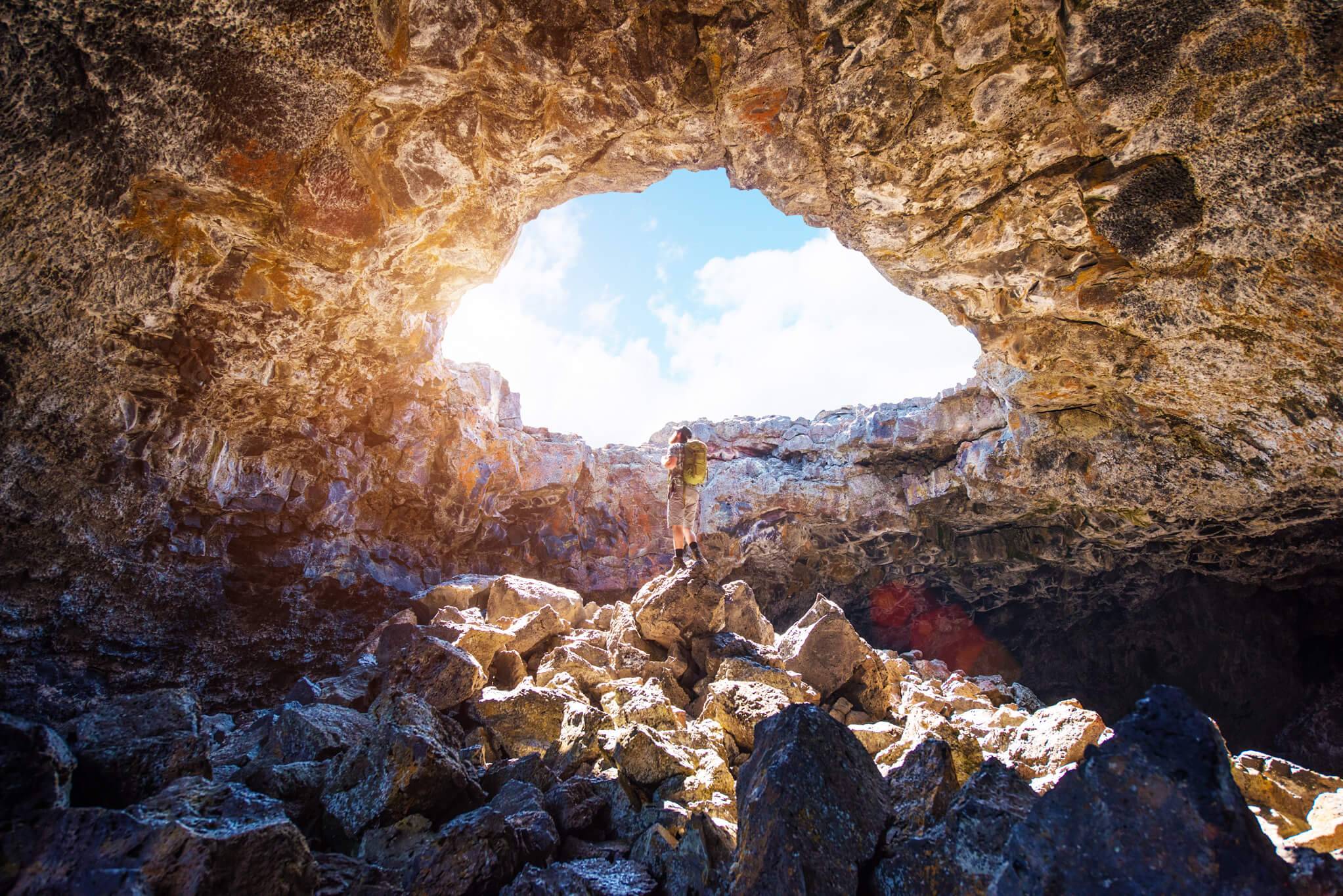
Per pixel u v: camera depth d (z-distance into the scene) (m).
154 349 4.59
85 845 2.15
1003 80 3.92
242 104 3.45
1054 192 4.46
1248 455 5.74
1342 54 3.16
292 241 4.25
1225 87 3.50
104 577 5.16
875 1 3.64
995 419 7.73
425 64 3.75
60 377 4.30
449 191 4.54
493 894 2.67
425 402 6.91
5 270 3.61
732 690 4.91
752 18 3.88
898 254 5.36
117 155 3.41
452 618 6.26
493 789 3.67
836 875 2.35
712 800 3.59
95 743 2.75
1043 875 1.91
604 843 3.32
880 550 9.20
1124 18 3.40
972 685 7.00
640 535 9.50
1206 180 3.94
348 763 3.30
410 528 7.61
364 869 2.59
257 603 6.30
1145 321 4.99
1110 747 2.01
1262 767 3.67
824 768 2.60
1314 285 4.11
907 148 4.38
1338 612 8.54
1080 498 7.09
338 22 3.27
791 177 4.94
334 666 6.71
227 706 5.94
